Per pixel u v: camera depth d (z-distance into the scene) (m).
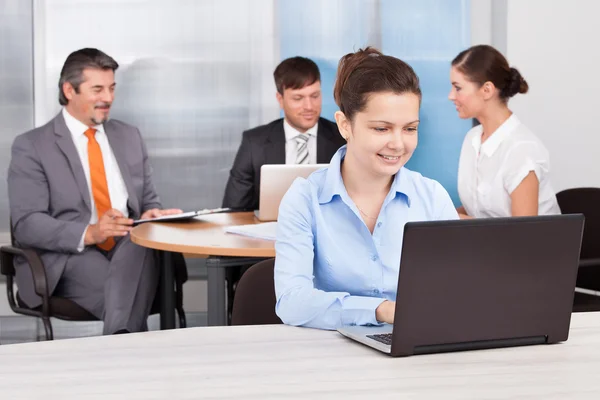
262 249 3.17
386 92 2.04
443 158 5.46
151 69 5.44
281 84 4.61
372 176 2.27
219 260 3.48
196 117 5.48
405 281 1.71
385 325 1.99
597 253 3.77
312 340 1.90
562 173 5.41
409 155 2.12
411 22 5.41
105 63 4.41
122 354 1.78
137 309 4.15
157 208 4.61
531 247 1.79
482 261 1.75
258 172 4.60
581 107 5.36
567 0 5.29
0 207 5.40
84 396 1.52
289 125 4.68
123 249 4.16
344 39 5.43
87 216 4.31
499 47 5.44
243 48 5.45
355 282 2.28
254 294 2.53
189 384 1.58
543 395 1.51
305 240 2.24
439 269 1.73
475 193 3.94
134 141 4.61
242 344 1.86
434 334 1.77
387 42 5.43
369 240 2.27
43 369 1.68
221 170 5.52
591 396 1.50
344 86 2.13
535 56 5.32
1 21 5.33
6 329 5.32
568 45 5.32
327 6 5.41
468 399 1.49
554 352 1.80
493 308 1.79
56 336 5.21
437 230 1.70
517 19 5.30
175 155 5.49
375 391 1.53
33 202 4.21
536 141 3.82
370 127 2.07
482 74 3.78
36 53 5.36
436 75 5.43
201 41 5.44
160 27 5.41
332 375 1.63
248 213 4.30
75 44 5.39
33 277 3.90
